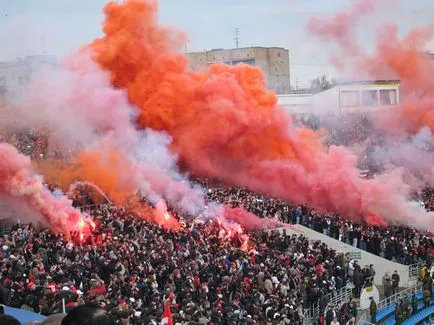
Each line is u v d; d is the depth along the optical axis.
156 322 21.88
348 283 37.53
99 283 23.80
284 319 26.88
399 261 42.41
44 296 21.02
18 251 28.30
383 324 35.56
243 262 32.84
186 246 34.31
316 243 41.06
